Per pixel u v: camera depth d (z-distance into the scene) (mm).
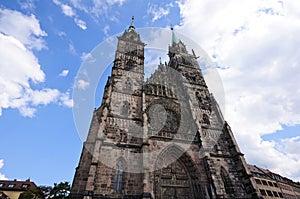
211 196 29969
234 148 38844
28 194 58094
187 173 33656
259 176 75750
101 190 26391
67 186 60562
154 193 28562
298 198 85375
